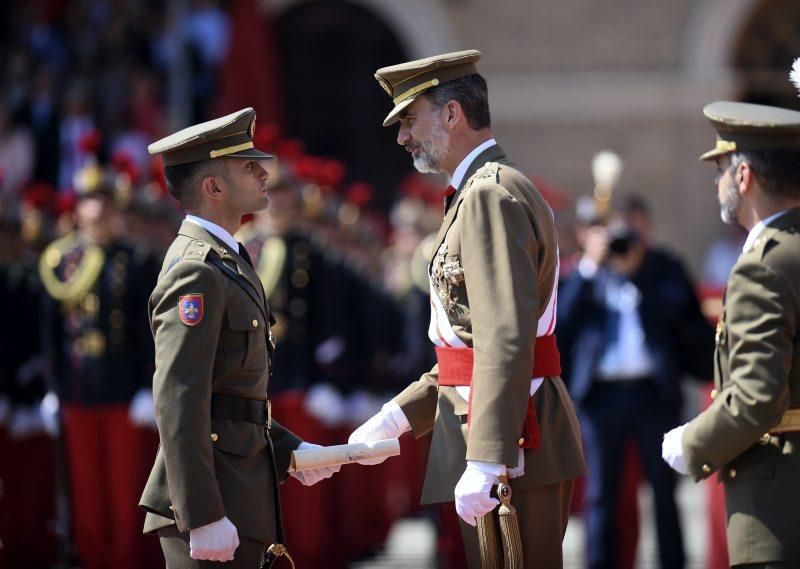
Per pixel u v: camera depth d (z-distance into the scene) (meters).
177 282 17.45
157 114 52.25
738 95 62.19
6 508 33.56
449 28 63.25
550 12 62.88
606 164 30.88
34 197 34.78
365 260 40.72
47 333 31.62
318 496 32.94
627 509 31.84
